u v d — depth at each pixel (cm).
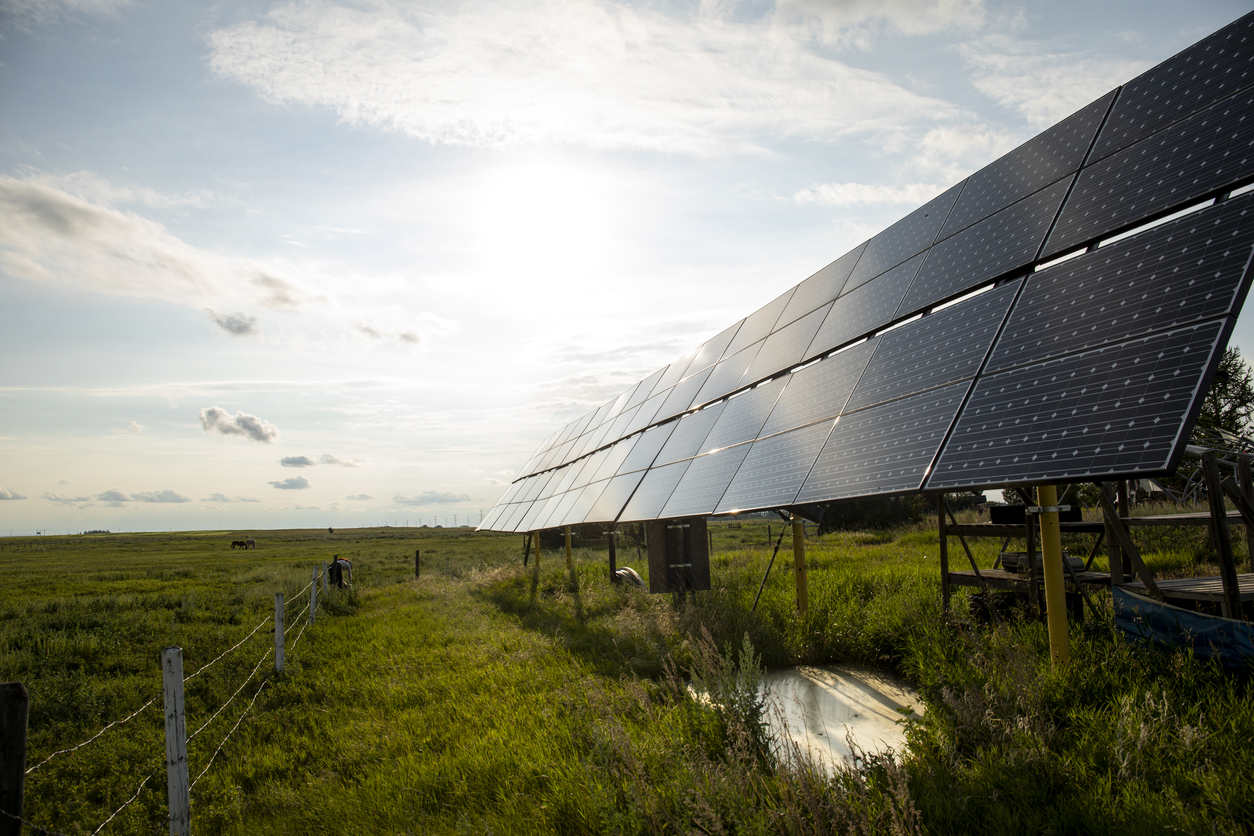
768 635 865
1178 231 481
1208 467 571
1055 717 474
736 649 826
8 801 286
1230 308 398
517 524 2048
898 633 800
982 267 676
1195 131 528
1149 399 405
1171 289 451
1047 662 555
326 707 802
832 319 936
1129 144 592
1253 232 423
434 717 720
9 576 3412
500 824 446
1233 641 488
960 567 1311
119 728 759
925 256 800
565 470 2050
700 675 696
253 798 568
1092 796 366
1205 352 394
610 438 1747
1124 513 770
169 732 428
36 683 919
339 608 1652
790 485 699
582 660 876
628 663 810
